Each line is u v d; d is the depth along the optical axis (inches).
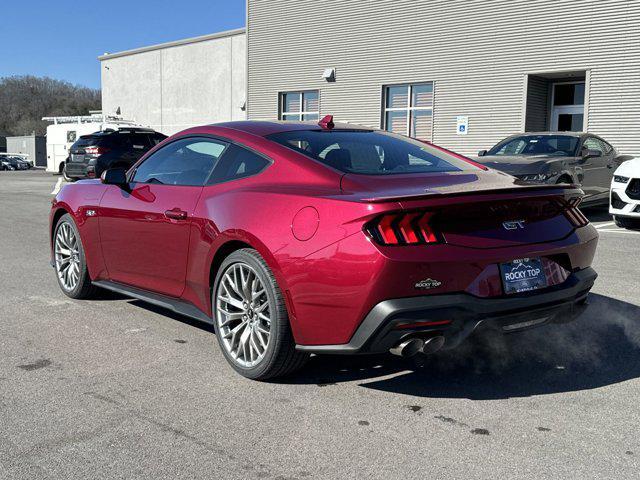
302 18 870.4
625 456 103.0
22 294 215.2
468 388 133.0
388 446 106.7
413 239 115.6
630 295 209.0
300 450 105.3
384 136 164.2
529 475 96.9
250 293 137.1
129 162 746.2
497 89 687.7
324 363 148.6
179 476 96.8
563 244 131.5
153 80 1257.4
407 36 759.1
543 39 647.1
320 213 123.1
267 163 143.9
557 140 442.9
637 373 140.9
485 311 119.2
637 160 370.0
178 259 155.9
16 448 105.6
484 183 134.6
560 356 152.5
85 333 171.0
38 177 1104.8
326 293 120.2
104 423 115.3
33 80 4382.4
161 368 144.6
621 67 600.1
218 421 116.6
